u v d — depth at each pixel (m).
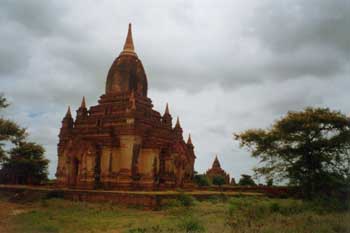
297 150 30.56
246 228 18.81
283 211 25.03
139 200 33.59
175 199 33.06
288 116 31.06
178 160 47.84
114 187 42.62
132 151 42.72
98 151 44.59
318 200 26.61
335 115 29.47
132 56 51.44
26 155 53.44
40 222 23.30
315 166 29.97
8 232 20.61
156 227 20.36
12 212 29.59
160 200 32.91
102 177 43.78
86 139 45.50
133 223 23.28
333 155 29.69
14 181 53.62
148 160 44.31
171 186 45.97
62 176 47.19
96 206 32.94
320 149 29.98
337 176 28.94
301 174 30.44
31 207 33.84
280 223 20.09
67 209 31.00
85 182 43.44
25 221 23.75
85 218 25.84
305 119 29.92
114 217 26.91
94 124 47.50
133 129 43.19
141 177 43.38
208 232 18.70
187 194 35.16
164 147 47.53
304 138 30.16
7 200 40.50
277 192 42.19
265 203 28.12
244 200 31.73
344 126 29.50
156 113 51.31
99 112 48.47
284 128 30.81
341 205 25.09
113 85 49.44
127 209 32.00
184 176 49.03
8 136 35.25
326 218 20.80
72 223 23.42
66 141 47.75
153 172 43.75
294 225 19.31
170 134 51.06
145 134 45.44
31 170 54.03
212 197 39.44
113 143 44.22
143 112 46.66
